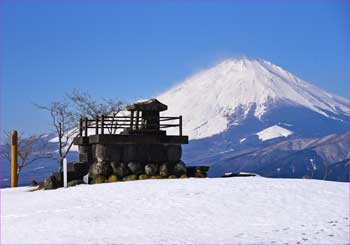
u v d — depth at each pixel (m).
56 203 29.02
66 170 37.12
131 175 36.81
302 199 26.69
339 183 31.36
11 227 23.45
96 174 36.72
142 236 20.53
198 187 30.42
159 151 37.69
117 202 27.78
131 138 37.09
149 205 26.64
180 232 21.06
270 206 25.38
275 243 18.98
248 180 32.78
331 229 20.97
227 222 22.70
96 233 21.42
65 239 20.45
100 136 36.62
